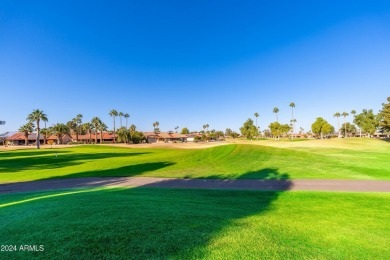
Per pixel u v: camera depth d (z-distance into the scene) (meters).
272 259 5.05
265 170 22.27
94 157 41.25
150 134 154.00
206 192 13.30
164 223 6.69
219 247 5.40
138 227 6.29
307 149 46.22
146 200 10.09
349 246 6.08
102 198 10.40
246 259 4.96
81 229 6.07
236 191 13.62
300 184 15.98
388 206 10.23
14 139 126.25
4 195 12.50
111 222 6.60
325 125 114.38
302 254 5.43
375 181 16.77
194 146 83.38
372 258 5.52
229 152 34.19
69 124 158.25
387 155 33.38
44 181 18.45
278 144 61.41
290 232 6.79
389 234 6.95
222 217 7.79
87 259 4.67
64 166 28.86
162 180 18.11
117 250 5.03
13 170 25.91
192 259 4.79
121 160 34.16
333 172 20.73
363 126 108.94
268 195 12.49
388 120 70.44
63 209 7.98
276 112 151.75
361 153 37.44
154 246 5.26
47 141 134.75
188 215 7.68
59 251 4.96
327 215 8.80
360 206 10.23
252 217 8.16
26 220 6.79
